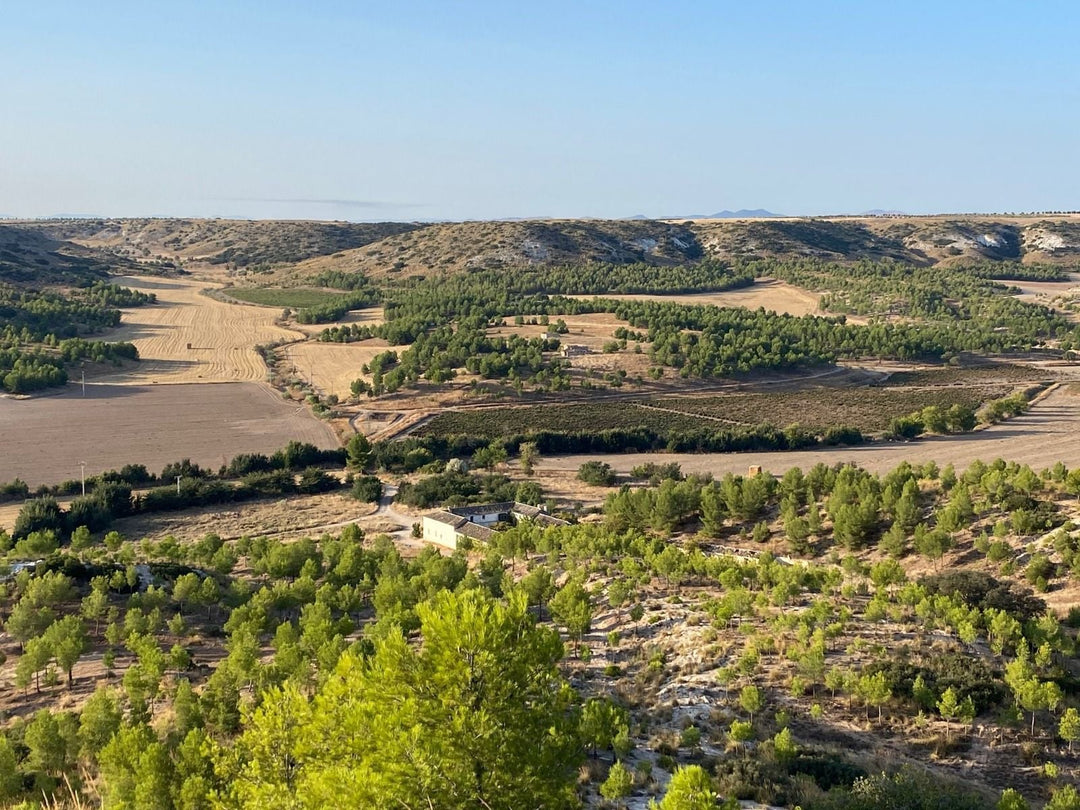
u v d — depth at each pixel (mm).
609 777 39844
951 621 66625
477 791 28984
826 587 78688
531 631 32594
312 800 28703
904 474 116750
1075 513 95375
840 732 51812
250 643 64500
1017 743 51062
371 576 92312
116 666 73375
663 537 114188
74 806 45000
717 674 58812
